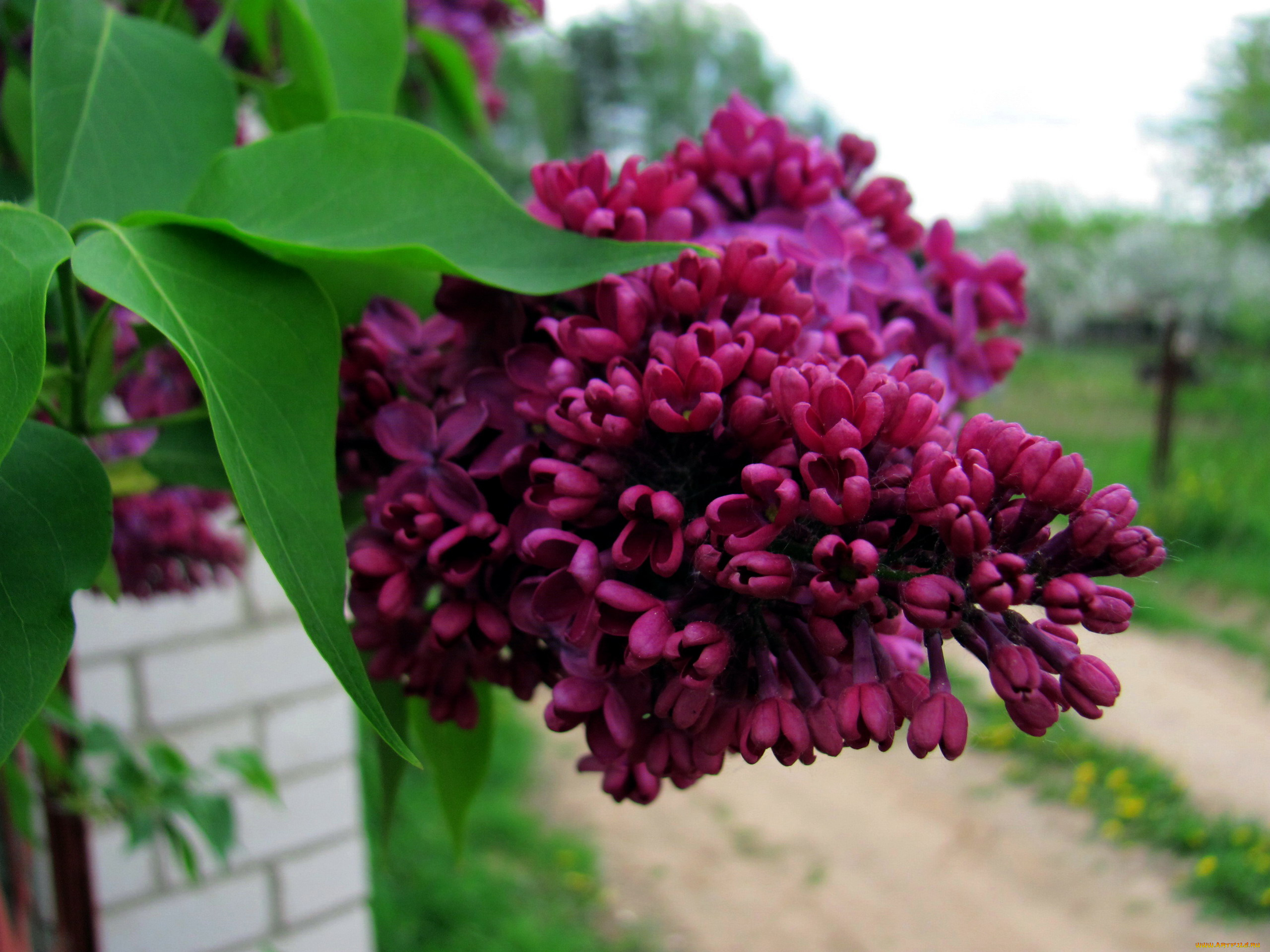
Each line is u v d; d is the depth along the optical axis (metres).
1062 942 2.56
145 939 1.48
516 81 8.65
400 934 2.28
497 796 3.07
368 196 0.55
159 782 1.16
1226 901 2.60
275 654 1.55
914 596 0.39
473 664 0.56
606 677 0.48
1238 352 7.73
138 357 0.68
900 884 2.82
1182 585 4.23
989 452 0.41
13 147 0.91
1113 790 3.03
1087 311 9.01
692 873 2.86
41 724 0.92
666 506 0.42
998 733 3.39
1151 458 5.48
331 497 0.47
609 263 0.50
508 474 0.51
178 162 0.64
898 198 0.67
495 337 0.56
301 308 0.50
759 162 0.62
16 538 0.45
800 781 3.38
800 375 0.42
